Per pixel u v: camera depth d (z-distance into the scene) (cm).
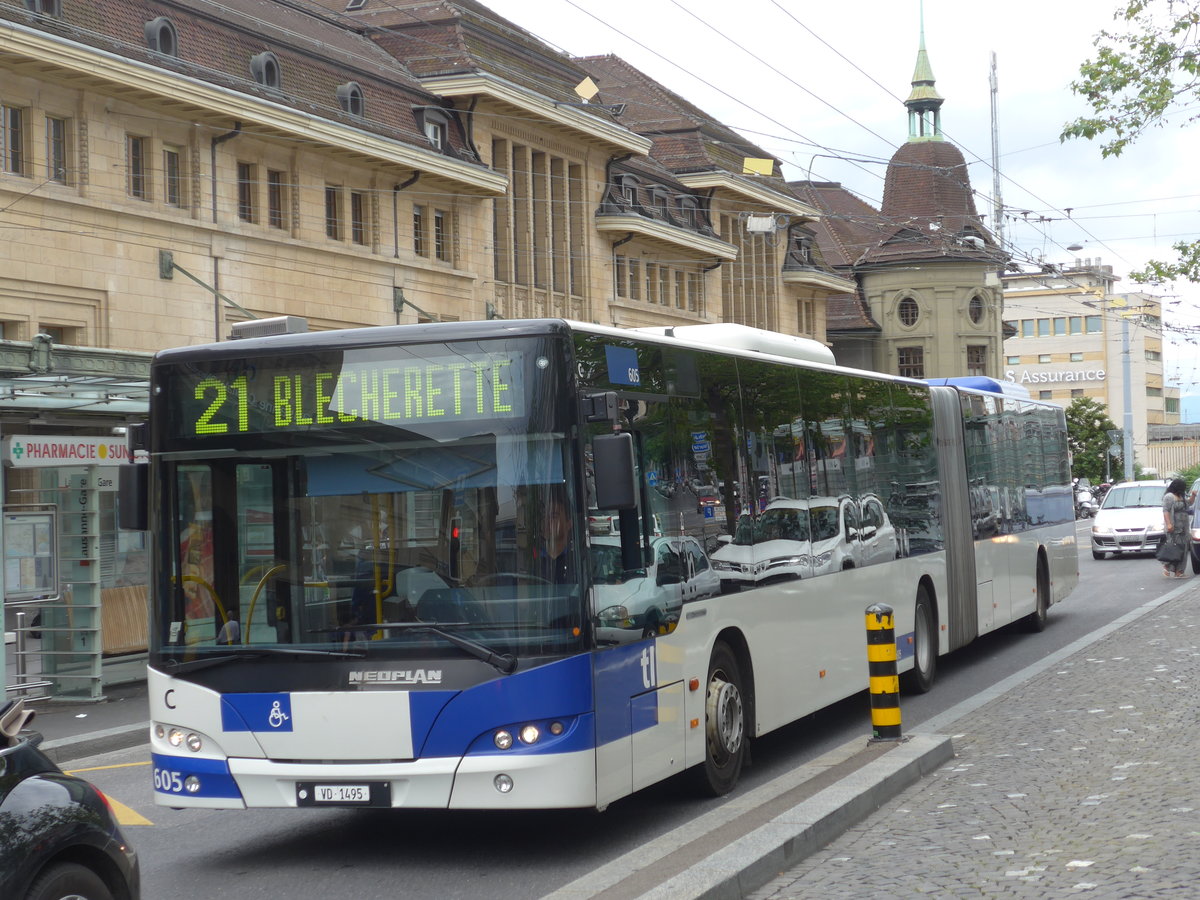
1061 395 14912
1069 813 847
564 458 816
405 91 4100
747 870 712
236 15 3547
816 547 1211
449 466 824
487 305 4391
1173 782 908
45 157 2970
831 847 802
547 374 821
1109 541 3828
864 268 7919
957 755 1080
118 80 3019
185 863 883
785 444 1162
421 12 4397
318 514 837
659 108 5938
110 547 1831
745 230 6209
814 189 8312
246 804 834
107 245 3089
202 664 841
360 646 820
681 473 961
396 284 3978
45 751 1372
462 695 804
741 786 1042
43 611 1764
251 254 3469
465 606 812
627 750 851
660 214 5434
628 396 894
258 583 842
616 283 5272
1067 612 2398
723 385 1048
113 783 1224
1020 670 1628
